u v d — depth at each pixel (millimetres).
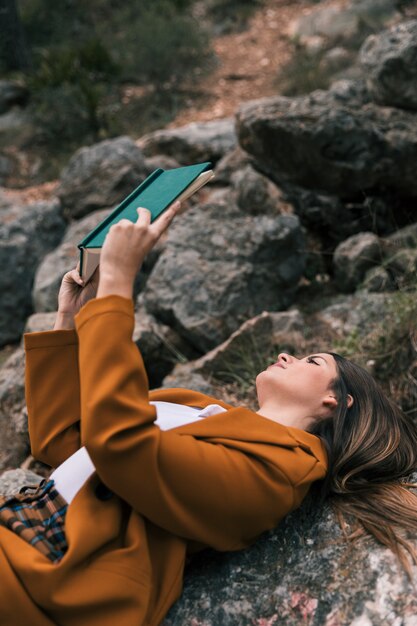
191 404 2051
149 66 9133
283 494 1734
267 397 1983
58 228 5988
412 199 4723
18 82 9664
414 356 3467
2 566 1627
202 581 1826
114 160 5926
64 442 1926
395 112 4637
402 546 1761
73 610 1596
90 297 1896
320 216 4652
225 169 5758
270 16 10312
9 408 3879
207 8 10906
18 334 5770
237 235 4340
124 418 1553
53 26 11211
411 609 1623
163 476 1617
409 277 4121
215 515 1684
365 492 1914
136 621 1626
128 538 1678
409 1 8914
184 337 4090
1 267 5711
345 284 4344
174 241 4328
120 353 1587
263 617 1727
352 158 4465
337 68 8305
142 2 11078
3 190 7430
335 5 9930
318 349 3848
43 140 8758
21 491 1885
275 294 4305
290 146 4523
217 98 8703
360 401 1965
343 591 1707
